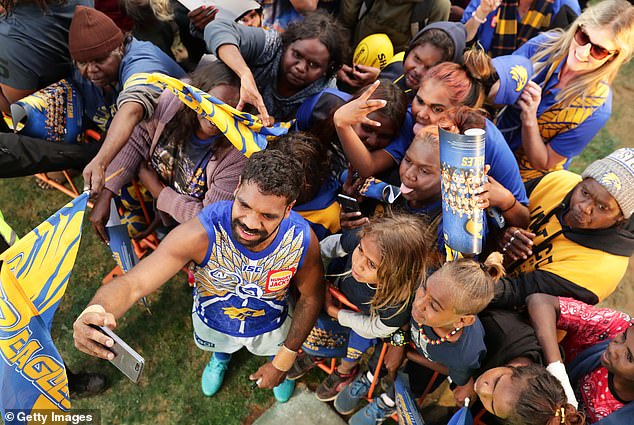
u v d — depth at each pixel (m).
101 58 2.74
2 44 2.87
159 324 3.75
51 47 2.97
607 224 2.31
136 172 2.91
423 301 2.04
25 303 1.92
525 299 2.40
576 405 2.09
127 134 2.58
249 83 2.60
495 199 2.39
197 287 2.44
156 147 2.74
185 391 3.50
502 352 2.21
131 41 2.93
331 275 2.62
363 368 3.41
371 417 3.14
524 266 2.58
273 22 3.74
